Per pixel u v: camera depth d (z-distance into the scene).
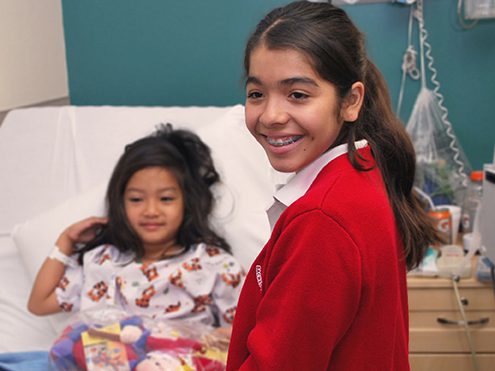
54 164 2.16
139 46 2.49
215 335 1.61
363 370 0.89
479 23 2.30
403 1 2.26
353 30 0.93
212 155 1.95
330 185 0.86
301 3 0.94
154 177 1.76
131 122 2.20
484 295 2.01
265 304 0.86
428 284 2.02
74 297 1.80
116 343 1.53
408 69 2.35
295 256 0.83
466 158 2.37
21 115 2.25
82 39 2.51
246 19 2.42
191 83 2.49
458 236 2.28
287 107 0.87
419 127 2.32
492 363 2.04
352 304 0.84
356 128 0.95
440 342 2.05
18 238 1.94
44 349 1.80
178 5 2.44
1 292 1.93
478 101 2.35
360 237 0.83
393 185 1.00
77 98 2.55
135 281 1.75
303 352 0.84
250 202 1.89
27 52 2.35
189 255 1.77
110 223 1.82
